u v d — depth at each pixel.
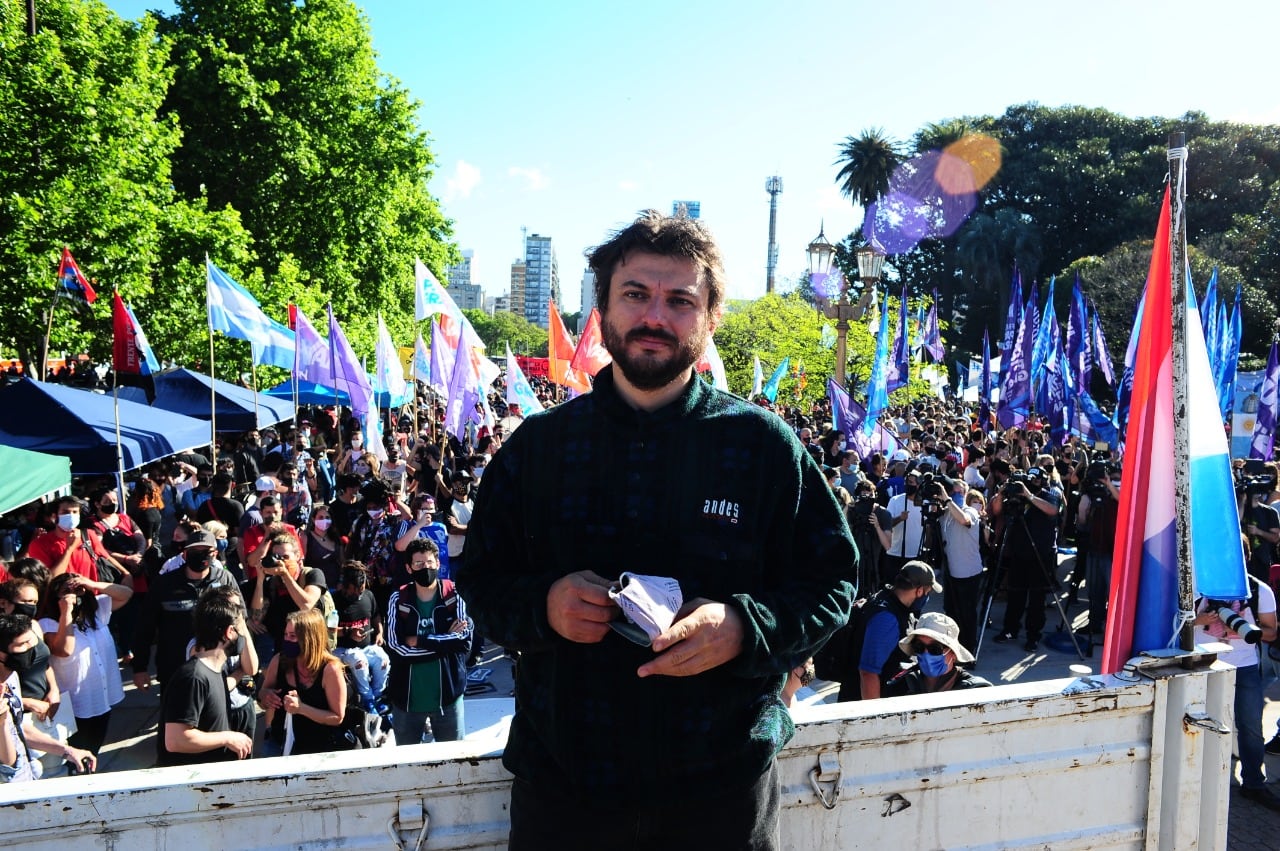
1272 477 8.81
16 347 14.20
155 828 1.80
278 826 1.86
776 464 1.64
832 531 1.68
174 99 23.28
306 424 22.16
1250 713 6.14
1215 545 2.69
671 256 1.57
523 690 1.71
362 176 26.39
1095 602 9.81
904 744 2.14
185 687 4.48
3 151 13.05
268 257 24.70
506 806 1.96
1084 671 2.47
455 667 5.92
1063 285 41.41
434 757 1.92
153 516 9.59
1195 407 2.70
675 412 1.63
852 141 57.06
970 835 2.21
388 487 8.83
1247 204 46.50
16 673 4.57
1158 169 49.19
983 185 55.50
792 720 1.90
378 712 5.93
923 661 4.75
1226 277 35.31
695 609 1.45
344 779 1.87
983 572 9.67
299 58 24.47
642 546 1.60
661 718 1.57
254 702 5.34
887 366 22.98
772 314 27.94
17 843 1.74
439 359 12.71
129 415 11.41
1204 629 6.12
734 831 1.61
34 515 9.10
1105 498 9.76
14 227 12.84
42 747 4.91
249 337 12.88
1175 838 2.39
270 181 24.14
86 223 13.55
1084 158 51.84
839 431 15.48
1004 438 20.23
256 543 8.27
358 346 27.39
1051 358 18.28
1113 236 49.62
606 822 1.59
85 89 13.63
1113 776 2.33
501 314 139.75
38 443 9.95
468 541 1.78
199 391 16.80
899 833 2.14
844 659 5.40
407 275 31.17
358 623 5.92
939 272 55.12
